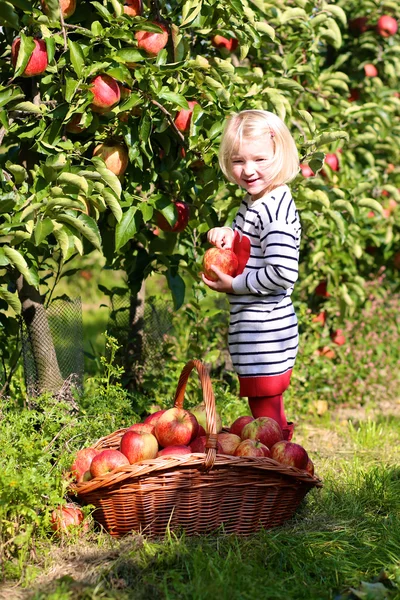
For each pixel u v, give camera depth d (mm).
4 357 3787
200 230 3734
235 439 2934
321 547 2689
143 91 3150
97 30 3039
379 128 4961
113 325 4312
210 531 2760
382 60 5328
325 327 5242
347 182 4914
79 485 2717
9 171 3125
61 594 2268
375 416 4938
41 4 3006
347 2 5371
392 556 2609
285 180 3086
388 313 5758
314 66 4418
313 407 4887
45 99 3137
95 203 3061
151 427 3012
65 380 3582
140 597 2328
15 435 2863
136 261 3854
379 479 3398
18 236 2881
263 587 2377
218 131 3295
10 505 2479
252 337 3037
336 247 4910
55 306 3768
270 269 2943
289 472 2756
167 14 3338
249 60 4371
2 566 2455
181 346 4938
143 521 2711
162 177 3461
